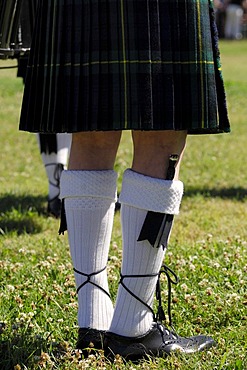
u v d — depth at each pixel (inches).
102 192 218.8
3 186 520.4
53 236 387.5
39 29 216.5
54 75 210.4
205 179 556.1
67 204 221.3
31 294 281.0
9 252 353.7
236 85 1365.7
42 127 213.6
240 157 655.1
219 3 3754.9
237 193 504.7
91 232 220.5
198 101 206.5
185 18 205.0
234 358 224.5
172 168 211.6
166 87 203.0
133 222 213.3
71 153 224.5
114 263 311.7
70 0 206.5
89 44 204.1
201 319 257.9
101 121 202.7
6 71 1470.2
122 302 220.2
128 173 213.6
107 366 216.7
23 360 220.8
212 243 362.9
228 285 290.7
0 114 926.4
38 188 514.6
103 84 202.7
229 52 2532.0
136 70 201.3
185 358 222.7
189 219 425.4
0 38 259.1
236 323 257.1
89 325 223.6
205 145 717.3
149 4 201.8
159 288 227.9
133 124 200.7
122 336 221.3
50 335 237.0
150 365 217.3
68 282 291.7
